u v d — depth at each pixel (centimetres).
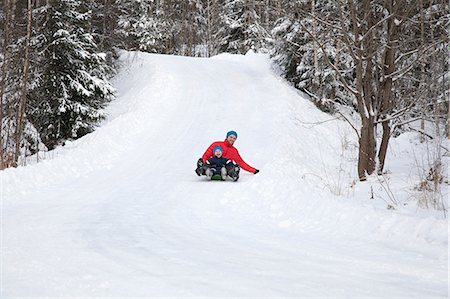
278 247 817
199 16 9669
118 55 4994
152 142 2647
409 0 1919
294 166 1923
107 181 1755
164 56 5338
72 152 2147
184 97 3809
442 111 2509
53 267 681
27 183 1634
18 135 2553
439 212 1079
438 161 1700
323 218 1027
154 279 608
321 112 3775
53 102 3334
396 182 1716
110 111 3788
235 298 520
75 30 3450
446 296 521
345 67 3678
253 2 2214
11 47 3034
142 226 1037
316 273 633
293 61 4572
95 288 571
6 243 859
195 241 877
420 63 2300
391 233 852
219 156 1742
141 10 6925
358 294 531
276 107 3478
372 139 1870
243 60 5791
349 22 2072
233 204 1323
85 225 1045
